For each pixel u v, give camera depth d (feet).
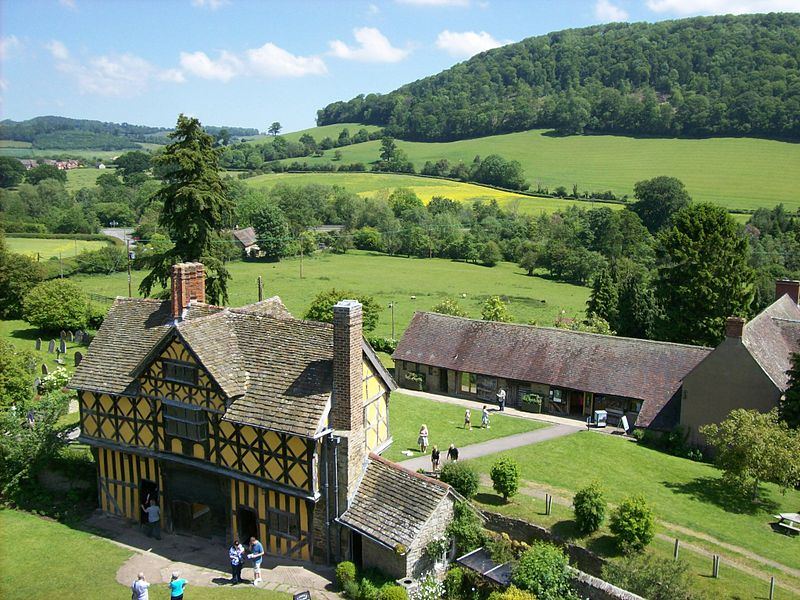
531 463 116.78
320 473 82.23
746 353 126.00
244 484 87.15
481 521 88.38
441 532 82.74
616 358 149.38
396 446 123.03
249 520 88.63
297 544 84.89
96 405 97.45
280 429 80.89
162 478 93.04
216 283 145.79
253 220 394.32
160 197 142.20
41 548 87.71
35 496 102.63
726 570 82.17
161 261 142.00
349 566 79.15
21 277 227.20
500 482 97.35
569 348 155.84
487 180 533.14
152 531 92.07
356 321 81.97
